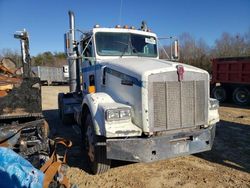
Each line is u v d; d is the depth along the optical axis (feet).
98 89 18.44
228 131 24.95
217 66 48.60
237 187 13.64
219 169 15.92
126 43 19.92
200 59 94.43
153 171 15.64
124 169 15.92
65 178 11.15
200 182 14.20
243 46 111.04
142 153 13.12
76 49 21.83
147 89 13.30
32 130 13.74
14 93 13.03
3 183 9.09
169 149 13.69
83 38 20.98
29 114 13.34
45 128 13.94
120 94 15.05
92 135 14.83
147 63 15.44
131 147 13.06
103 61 17.93
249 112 36.40
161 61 15.93
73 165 16.55
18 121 13.64
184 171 15.62
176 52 22.04
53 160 11.76
